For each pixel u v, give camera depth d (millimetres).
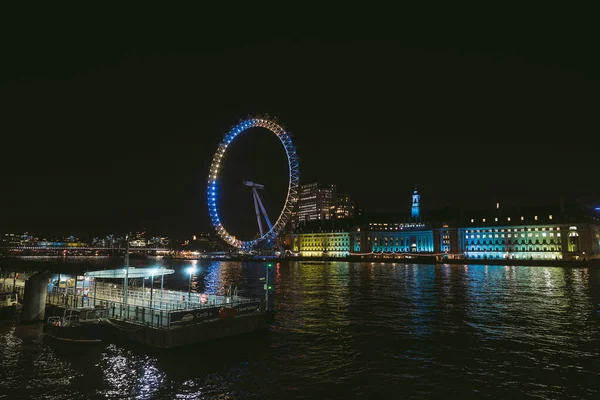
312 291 88438
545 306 64125
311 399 28156
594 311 59156
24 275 65188
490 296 77125
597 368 33844
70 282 57312
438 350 39000
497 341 42188
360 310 61250
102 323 40719
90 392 29484
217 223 154375
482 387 29984
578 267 182750
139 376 32219
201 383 30953
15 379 31781
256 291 92750
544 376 32094
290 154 166750
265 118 158375
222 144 151500
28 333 44031
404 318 54562
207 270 199125
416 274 143875
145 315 40094
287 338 43344
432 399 28031
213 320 40844
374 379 31578
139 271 46625
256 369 33719
